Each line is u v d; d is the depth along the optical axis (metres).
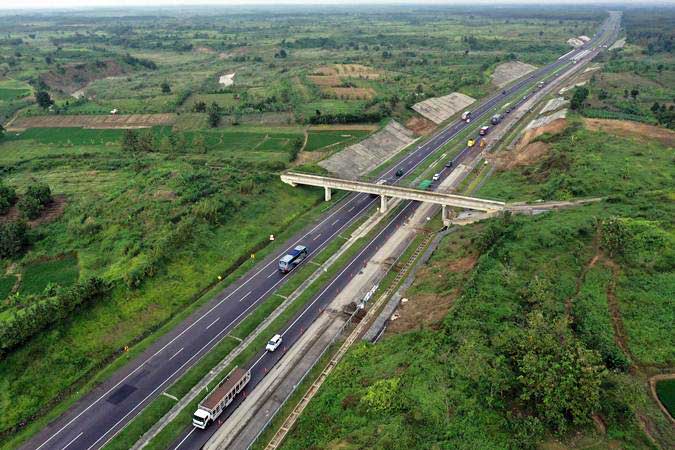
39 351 72.06
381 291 90.06
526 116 188.00
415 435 51.94
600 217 90.50
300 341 78.00
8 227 99.12
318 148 159.12
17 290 88.25
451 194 110.19
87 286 79.62
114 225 105.94
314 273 96.81
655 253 78.94
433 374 60.19
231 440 60.78
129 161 147.50
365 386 62.69
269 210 120.19
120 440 60.84
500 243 87.62
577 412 51.12
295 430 60.06
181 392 68.12
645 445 49.78
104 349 76.50
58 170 144.75
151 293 87.12
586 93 177.50
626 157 120.69
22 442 61.00
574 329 66.69
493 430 51.56
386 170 144.25
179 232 98.19
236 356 74.88
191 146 163.62
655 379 59.50
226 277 96.00
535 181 120.31
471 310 70.69
